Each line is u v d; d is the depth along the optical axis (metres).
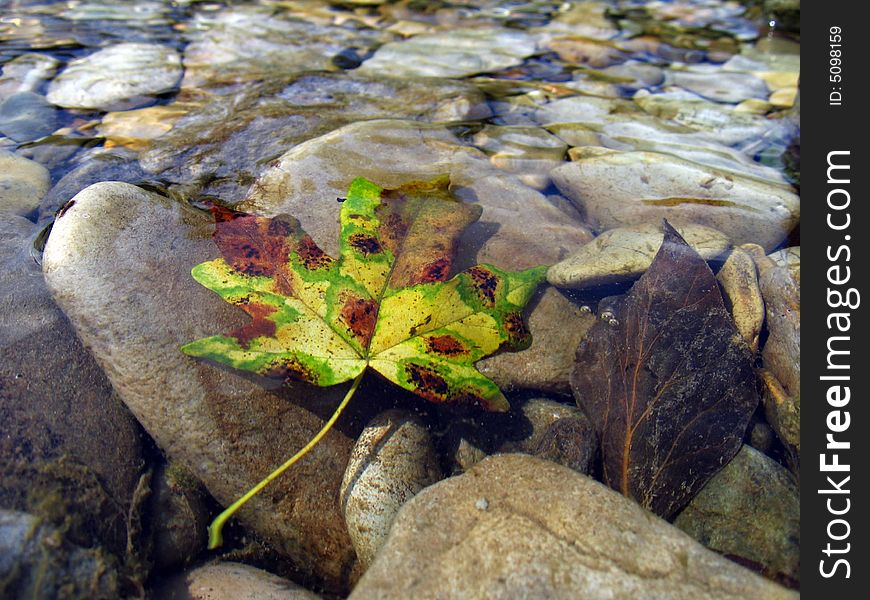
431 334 0.20
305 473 0.19
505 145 0.29
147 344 0.19
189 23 0.41
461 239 0.24
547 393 0.22
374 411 0.20
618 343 0.21
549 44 0.41
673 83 0.37
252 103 0.31
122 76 0.34
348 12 0.44
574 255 0.23
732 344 0.20
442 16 0.44
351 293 0.20
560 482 0.16
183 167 0.27
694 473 0.19
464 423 0.21
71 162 0.28
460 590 0.15
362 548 0.18
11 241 0.23
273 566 0.19
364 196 0.23
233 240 0.21
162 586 0.17
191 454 0.19
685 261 0.22
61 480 0.17
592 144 0.30
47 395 0.18
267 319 0.19
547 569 0.15
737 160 0.29
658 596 0.14
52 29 0.39
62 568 0.16
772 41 0.42
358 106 0.32
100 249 0.20
